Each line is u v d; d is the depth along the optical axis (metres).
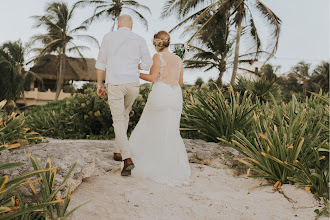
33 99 33.94
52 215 2.02
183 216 2.40
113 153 3.76
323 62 43.00
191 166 3.68
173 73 3.50
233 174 3.40
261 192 2.88
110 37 3.21
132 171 3.24
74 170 2.66
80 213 2.30
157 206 2.52
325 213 2.44
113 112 3.18
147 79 3.42
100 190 2.72
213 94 4.60
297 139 3.04
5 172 2.45
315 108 4.48
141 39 3.29
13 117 3.51
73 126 7.79
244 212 2.48
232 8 17.81
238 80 9.66
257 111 4.25
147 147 3.44
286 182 3.02
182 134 5.44
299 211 2.52
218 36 19.22
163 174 3.23
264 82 9.12
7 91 29.42
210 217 2.40
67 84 38.81
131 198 2.61
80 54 33.72
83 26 31.25
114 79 3.15
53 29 32.31
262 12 16.08
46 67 36.31
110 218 2.30
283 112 4.15
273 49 16.09
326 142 3.43
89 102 7.33
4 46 30.95
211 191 2.92
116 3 26.31
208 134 4.51
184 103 4.96
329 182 2.89
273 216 2.43
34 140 3.92
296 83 44.06
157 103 3.43
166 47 3.54
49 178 2.25
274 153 3.03
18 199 2.03
